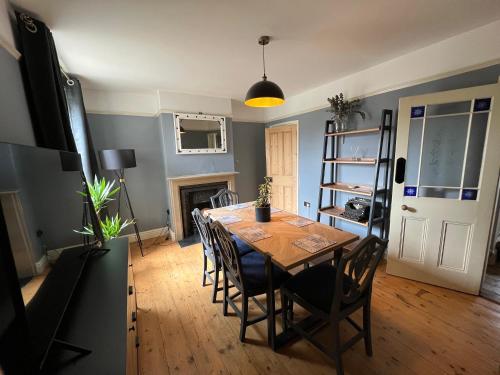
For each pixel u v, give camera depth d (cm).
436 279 231
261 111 490
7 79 136
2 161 91
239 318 200
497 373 143
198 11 164
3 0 139
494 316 190
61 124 183
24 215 104
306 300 149
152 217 397
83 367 104
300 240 173
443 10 172
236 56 239
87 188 210
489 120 191
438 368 148
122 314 137
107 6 155
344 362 154
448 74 220
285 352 165
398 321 188
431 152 231
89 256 202
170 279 265
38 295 107
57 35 189
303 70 287
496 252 265
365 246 129
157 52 224
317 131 374
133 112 361
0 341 87
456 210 213
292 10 167
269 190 229
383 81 272
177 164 370
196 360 160
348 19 181
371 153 297
